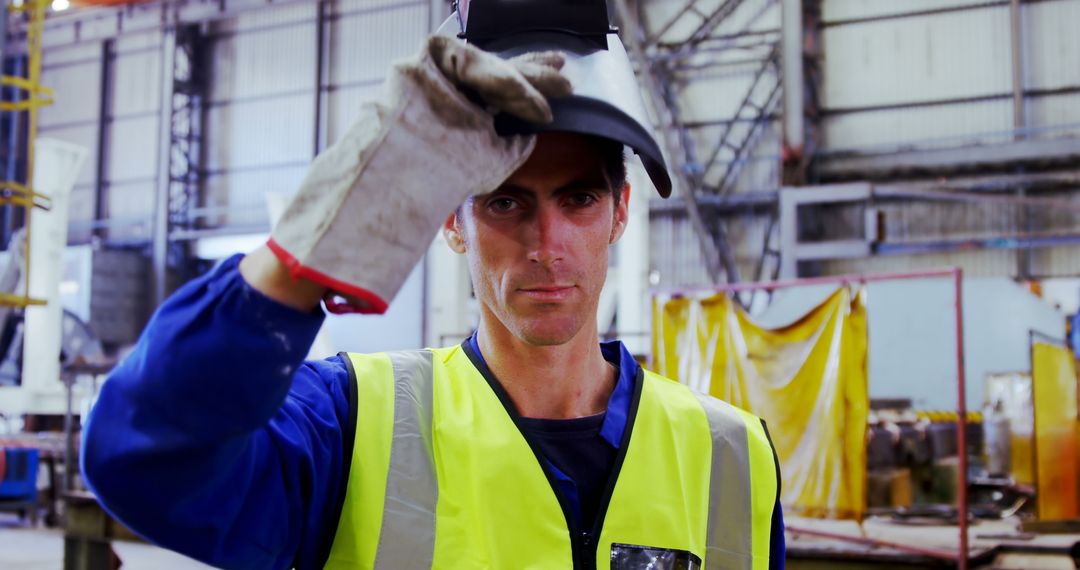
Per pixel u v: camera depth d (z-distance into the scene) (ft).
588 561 3.86
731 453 4.41
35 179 37.91
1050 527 23.03
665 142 46.26
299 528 3.43
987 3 47.52
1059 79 46.39
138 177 61.52
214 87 60.59
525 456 3.91
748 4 50.24
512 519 3.80
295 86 58.49
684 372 19.97
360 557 3.63
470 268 3.58
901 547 16.88
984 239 45.96
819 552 17.35
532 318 3.43
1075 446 24.38
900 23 48.85
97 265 56.18
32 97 28.81
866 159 48.67
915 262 47.70
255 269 2.45
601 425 4.12
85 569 19.40
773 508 4.50
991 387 30.45
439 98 2.43
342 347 47.88
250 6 57.26
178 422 2.49
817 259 45.70
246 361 2.45
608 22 3.44
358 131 2.43
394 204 2.42
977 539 21.42
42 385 37.63
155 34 61.77
